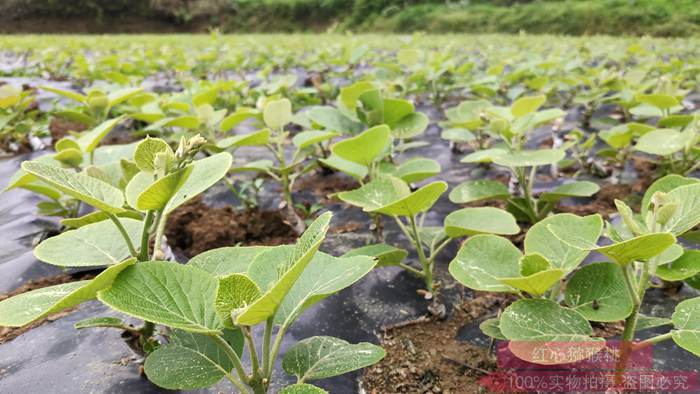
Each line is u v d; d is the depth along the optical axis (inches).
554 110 121.7
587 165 161.3
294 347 62.7
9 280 109.6
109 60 328.5
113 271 49.4
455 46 521.7
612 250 53.8
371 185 89.3
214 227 127.2
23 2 1204.5
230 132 227.0
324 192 159.0
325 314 97.2
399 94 229.6
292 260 48.6
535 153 97.8
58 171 57.0
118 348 82.9
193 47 557.3
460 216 89.0
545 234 73.0
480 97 261.1
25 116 210.2
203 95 173.3
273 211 135.9
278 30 1302.9
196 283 53.1
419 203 78.4
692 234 83.9
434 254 94.6
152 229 60.0
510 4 1075.3
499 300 99.3
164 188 52.6
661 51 398.0
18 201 149.5
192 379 56.3
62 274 112.7
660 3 848.3
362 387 79.9
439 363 83.9
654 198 57.5
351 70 303.3
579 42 544.7
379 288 104.6
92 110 136.9
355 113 148.1
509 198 116.3
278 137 131.6
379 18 1152.2
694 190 64.4
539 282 62.4
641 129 131.2
